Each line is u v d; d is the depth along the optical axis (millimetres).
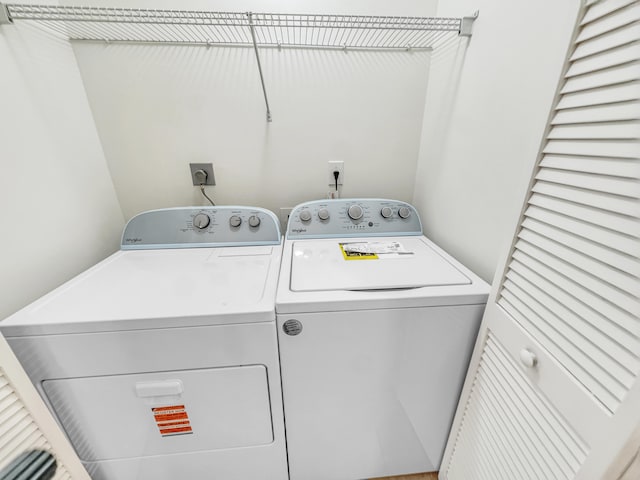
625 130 447
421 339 891
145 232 1229
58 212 1080
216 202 1498
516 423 694
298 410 967
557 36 666
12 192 900
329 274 958
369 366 915
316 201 1325
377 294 844
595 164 498
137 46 1208
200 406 888
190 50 1230
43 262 1010
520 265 706
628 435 436
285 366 884
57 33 1104
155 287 903
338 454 1091
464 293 851
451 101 1171
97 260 1295
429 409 1024
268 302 816
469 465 904
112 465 955
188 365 818
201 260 1108
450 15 1146
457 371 960
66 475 796
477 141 1008
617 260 468
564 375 557
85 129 1235
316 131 1412
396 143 1471
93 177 1274
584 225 527
